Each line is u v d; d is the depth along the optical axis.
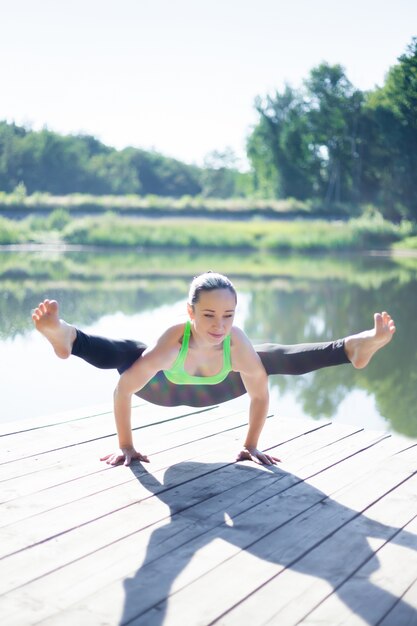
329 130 23.38
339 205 22.03
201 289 2.43
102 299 10.54
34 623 1.66
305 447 3.05
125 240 19.50
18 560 1.97
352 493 2.52
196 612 1.72
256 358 2.66
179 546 2.07
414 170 19.95
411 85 19.25
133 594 1.80
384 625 1.68
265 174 27.31
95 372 6.14
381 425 5.25
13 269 14.53
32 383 5.68
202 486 2.56
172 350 2.60
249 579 1.88
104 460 2.82
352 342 2.57
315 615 1.71
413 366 7.12
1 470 2.69
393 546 2.09
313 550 2.06
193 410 3.67
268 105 25.69
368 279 13.66
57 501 2.39
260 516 2.29
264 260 17.33
